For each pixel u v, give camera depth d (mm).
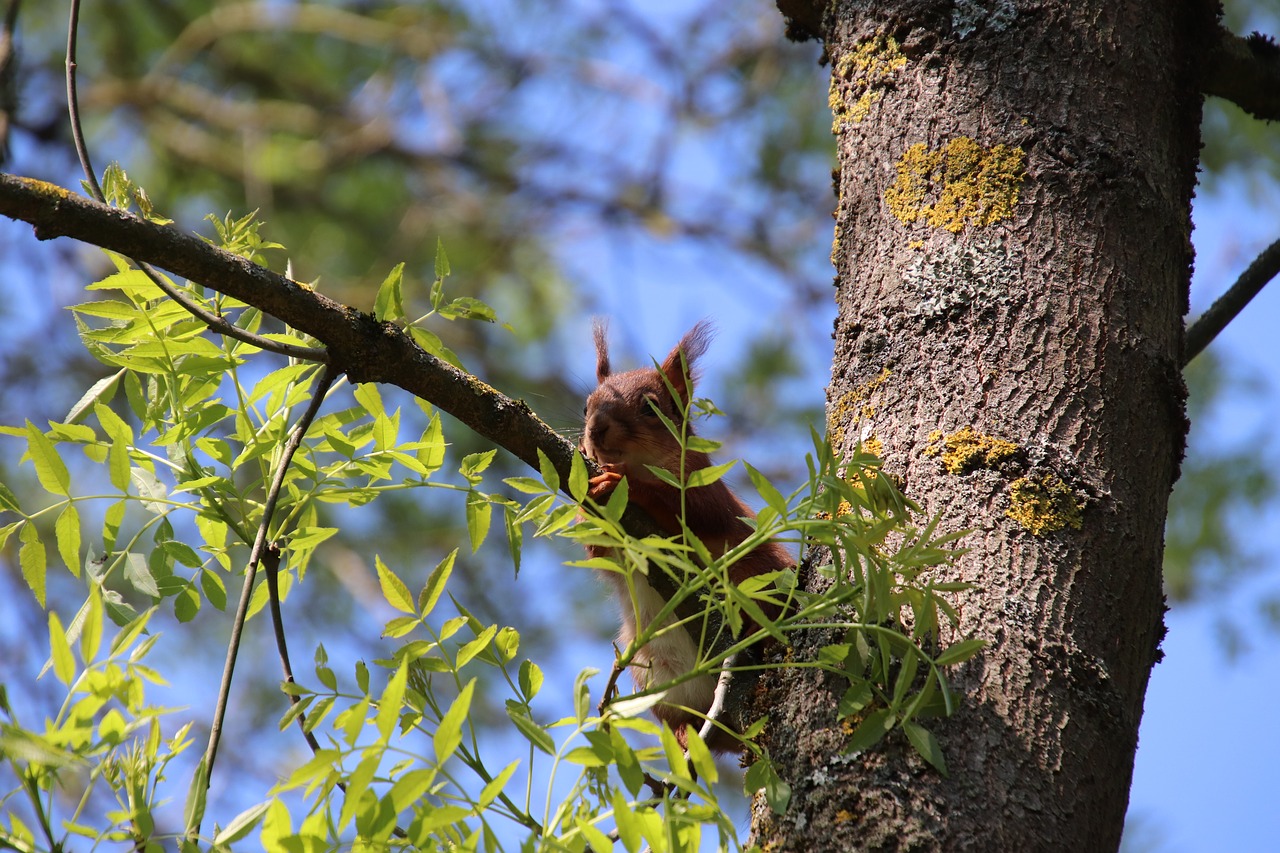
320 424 5074
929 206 5289
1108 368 4863
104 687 3676
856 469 4316
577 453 4449
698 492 7551
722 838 3746
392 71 18547
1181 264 5438
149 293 4824
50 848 3537
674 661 7301
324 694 4223
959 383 4883
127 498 4734
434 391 5168
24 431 4559
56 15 17500
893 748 4188
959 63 5523
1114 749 4289
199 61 18688
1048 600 4434
